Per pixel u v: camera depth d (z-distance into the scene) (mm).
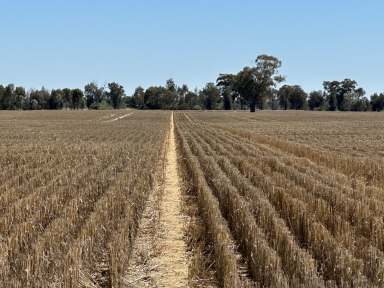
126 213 10844
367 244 8445
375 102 175125
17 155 22828
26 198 11578
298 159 22031
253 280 7512
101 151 25500
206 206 11469
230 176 16328
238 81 134250
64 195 12383
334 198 11500
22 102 166500
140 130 51875
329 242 8070
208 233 9766
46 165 19375
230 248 8648
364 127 60500
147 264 8578
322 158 22859
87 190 13109
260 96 134000
